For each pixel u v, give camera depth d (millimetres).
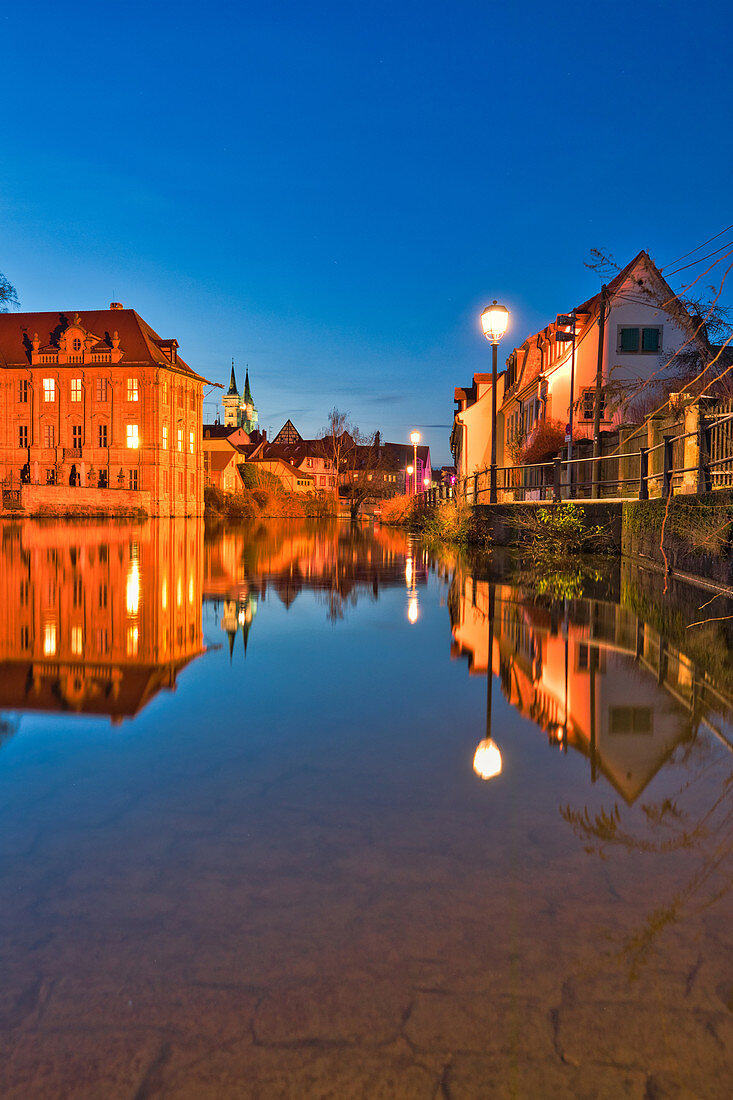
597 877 1773
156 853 1903
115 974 1420
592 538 13961
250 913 1620
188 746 2785
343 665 4312
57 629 5582
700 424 8625
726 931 1551
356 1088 1155
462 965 1438
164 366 63750
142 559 13125
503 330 15648
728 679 3906
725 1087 1155
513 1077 1171
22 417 65562
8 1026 1291
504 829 2043
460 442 49594
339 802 2234
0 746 2797
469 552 15812
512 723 3098
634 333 26203
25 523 35000
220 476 88812
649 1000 1341
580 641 5047
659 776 2451
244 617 6305
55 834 2016
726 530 6535
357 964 1444
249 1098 1141
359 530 33281
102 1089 1160
